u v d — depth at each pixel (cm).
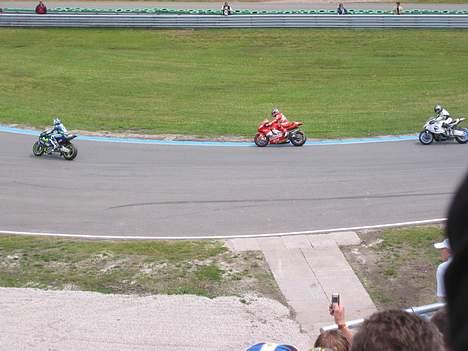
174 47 5725
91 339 1339
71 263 1752
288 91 4478
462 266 142
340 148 3022
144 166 2722
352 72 5038
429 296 1558
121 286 1609
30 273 1686
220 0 7612
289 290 1595
